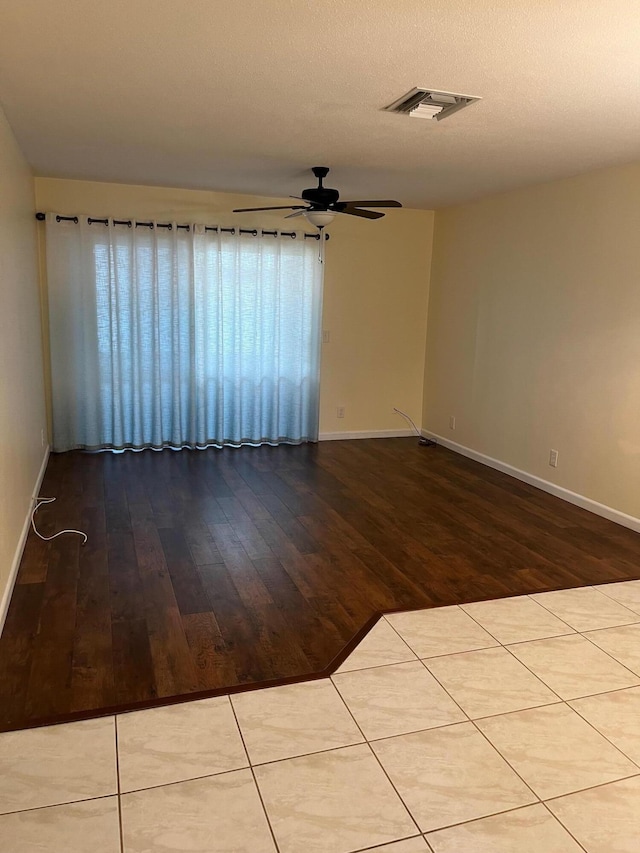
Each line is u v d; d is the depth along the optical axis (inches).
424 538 153.1
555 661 101.5
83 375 216.2
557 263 184.2
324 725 84.5
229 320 228.4
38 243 203.2
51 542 142.9
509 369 208.5
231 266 224.8
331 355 249.3
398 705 89.3
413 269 253.8
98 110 124.3
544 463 194.2
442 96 109.6
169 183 204.8
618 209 161.5
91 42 90.9
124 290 214.8
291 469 210.8
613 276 164.4
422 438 265.0
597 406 172.4
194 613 113.1
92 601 116.3
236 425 236.2
